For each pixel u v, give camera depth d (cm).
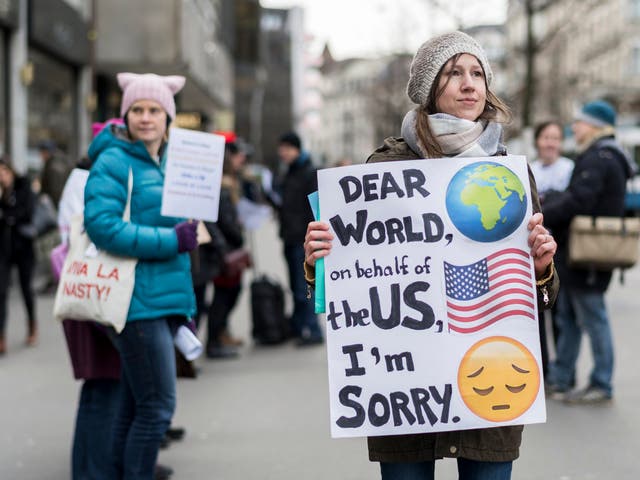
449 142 471
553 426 958
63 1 2950
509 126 505
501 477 468
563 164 1210
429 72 474
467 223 468
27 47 2695
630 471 805
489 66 481
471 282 466
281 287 1538
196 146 685
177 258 689
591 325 1056
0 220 1438
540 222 467
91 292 666
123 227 659
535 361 464
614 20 9569
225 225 1374
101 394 748
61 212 755
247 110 14412
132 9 3488
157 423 679
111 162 676
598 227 1017
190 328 721
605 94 7612
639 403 1055
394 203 470
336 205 473
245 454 874
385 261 469
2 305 1421
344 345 466
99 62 3478
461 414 461
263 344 1534
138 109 690
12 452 894
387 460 471
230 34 6550
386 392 462
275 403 1088
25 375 1262
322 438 928
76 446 750
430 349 463
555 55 5878
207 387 1183
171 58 3497
